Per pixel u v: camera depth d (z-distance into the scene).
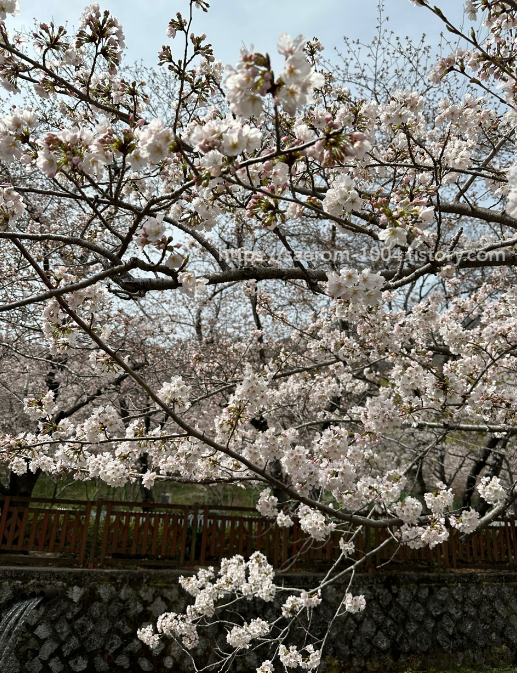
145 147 1.88
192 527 7.05
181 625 4.32
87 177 2.01
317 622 6.45
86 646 5.73
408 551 7.50
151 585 6.11
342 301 3.33
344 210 2.34
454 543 7.85
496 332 4.28
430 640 6.90
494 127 3.66
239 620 6.16
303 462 3.03
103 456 3.35
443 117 3.43
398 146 3.89
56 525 6.44
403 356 3.74
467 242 7.73
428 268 3.04
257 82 1.55
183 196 3.37
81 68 4.25
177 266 2.38
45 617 5.71
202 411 8.64
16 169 7.59
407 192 2.63
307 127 2.49
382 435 3.33
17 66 3.19
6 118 2.11
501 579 7.68
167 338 9.47
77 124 4.45
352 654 6.48
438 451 8.51
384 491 3.33
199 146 1.84
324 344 4.96
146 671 5.79
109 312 8.10
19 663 5.49
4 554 6.33
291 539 7.17
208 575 4.55
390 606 6.88
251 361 9.23
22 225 7.63
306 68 1.55
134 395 8.93
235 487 12.72
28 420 8.80
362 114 3.03
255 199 2.17
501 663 7.13
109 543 6.52
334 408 8.26
